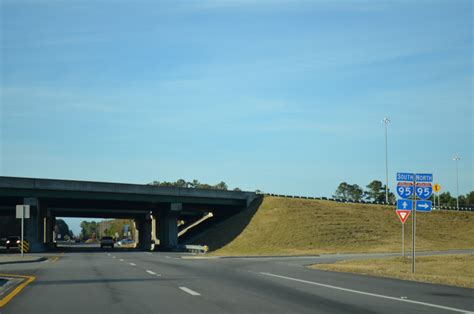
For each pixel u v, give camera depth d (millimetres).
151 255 52875
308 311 12570
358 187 172125
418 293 16656
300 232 76562
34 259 39781
